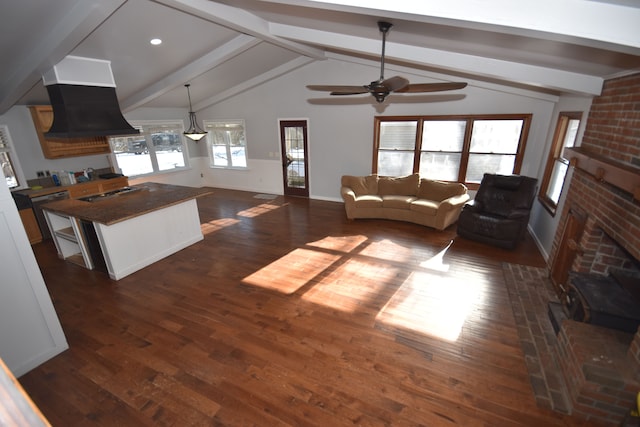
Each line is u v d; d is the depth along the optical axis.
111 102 4.52
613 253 2.80
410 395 2.29
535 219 5.01
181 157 8.46
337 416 2.15
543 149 5.10
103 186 6.07
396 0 1.94
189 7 3.24
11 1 2.54
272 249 4.74
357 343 2.79
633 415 1.94
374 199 5.74
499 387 2.33
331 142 6.92
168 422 2.13
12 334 2.51
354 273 3.97
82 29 3.04
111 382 2.46
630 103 2.56
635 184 2.08
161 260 4.46
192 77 5.39
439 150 5.92
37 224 5.20
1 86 4.29
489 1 1.78
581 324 2.42
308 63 6.55
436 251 4.53
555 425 2.07
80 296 3.62
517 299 3.35
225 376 2.48
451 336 2.85
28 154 5.49
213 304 3.41
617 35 1.63
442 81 5.48
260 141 7.83
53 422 2.17
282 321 3.10
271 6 3.29
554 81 3.30
